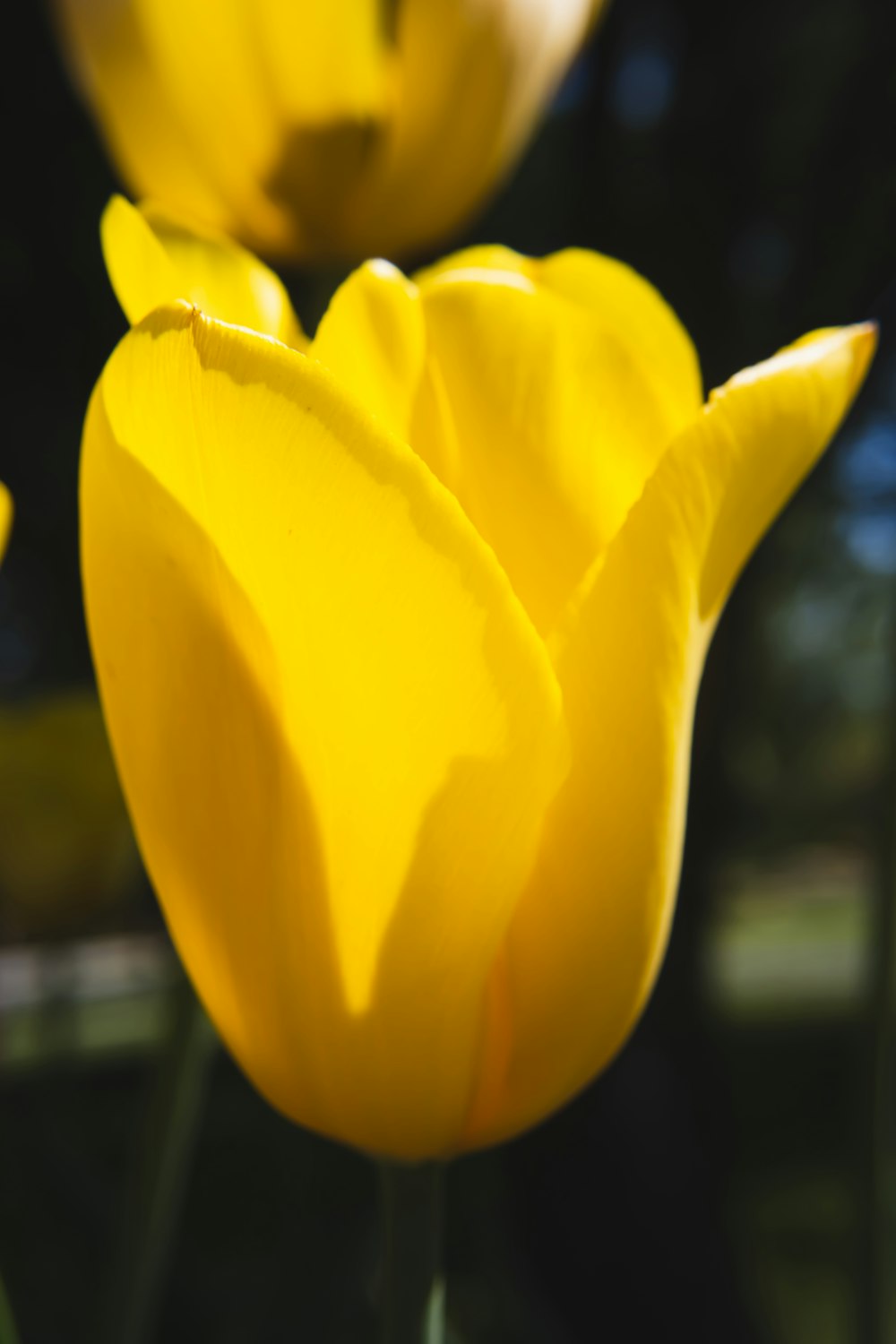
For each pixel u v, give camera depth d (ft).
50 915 1.47
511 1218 1.91
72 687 1.99
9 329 1.95
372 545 0.69
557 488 0.76
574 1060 0.77
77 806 1.43
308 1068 0.75
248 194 1.10
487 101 1.09
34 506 1.95
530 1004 0.75
